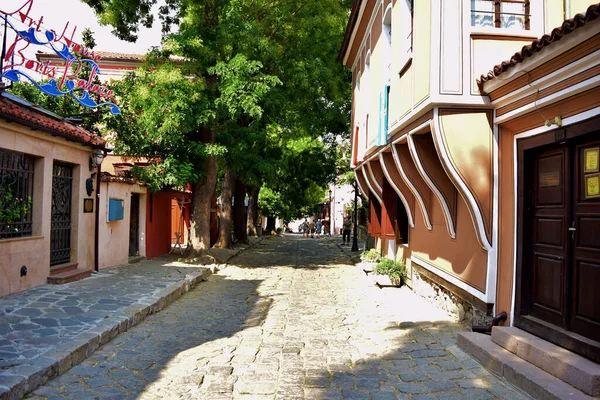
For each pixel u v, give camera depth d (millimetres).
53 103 13258
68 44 9258
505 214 6504
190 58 14773
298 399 4875
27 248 9102
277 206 43031
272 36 17688
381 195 13477
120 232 13750
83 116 13430
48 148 9695
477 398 4762
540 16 6840
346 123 22516
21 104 9039
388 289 11859
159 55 14953
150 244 16406
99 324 6871
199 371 5695
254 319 8672
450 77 6645
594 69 4551
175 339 7109
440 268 8984
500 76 5871
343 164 30203
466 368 5660
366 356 6359
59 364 5246
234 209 27578
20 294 8656
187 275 12461
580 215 5027
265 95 15164
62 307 7820
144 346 6633
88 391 4906
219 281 13352
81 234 11219
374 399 4859
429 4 6879
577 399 4137
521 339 5398
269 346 6863
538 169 5863
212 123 14938
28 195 9375
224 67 14148
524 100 5781
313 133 23062
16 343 5770
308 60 18000
